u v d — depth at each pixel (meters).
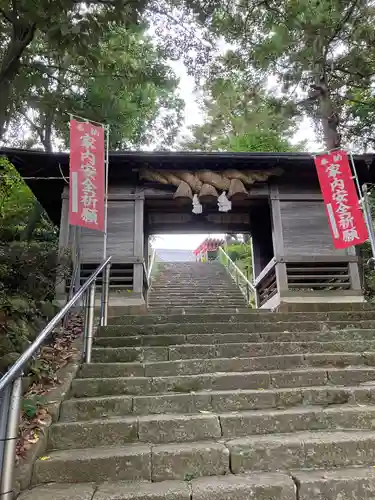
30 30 6.94
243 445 2.89
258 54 10.65
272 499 2.48
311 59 10.49
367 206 7.07
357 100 11.85
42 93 9.72
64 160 7.38
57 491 2.49
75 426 3.14
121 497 2.39
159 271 14.95
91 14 6.78
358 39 9.90
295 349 4.73
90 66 8.40
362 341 4.84
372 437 3.00
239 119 14.15
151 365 4.23
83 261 7.50
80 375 4.14
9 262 5.86
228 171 7.97
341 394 3.71
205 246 23.73
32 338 4.76
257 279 9.43
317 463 2.87
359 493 2.54
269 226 9.98
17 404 2.24
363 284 9.47
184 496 2.43
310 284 7.63
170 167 8.00
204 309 7.37
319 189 8.16
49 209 9.39
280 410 3.50
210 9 8.05
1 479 2.09
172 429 3.19
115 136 10.87
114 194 7.92
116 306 7.19
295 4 9.57
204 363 4.28
